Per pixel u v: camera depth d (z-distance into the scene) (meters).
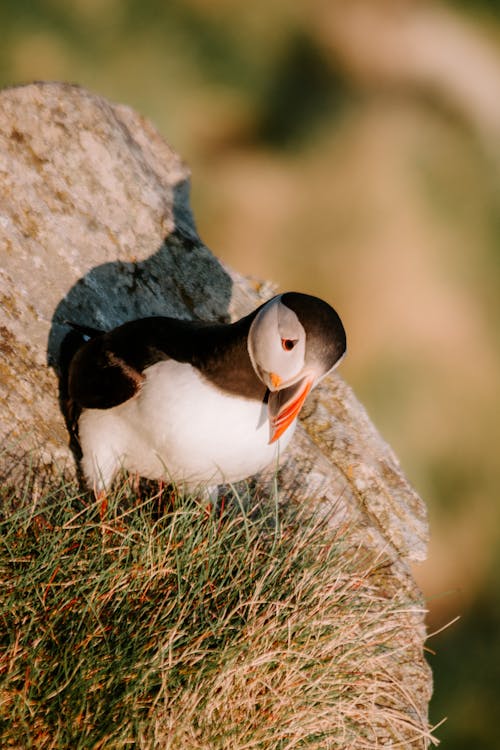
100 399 7.78
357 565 9.05
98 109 11.09
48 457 8.38
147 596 7.40
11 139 10.17
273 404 7.36
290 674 7.39
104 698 6.71
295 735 7.34
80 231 10.18
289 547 8.31
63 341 9.09
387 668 8.53
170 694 6.92
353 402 10.97
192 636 7.17
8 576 7.06
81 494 7.90
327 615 7.76
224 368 7.39
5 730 6.39
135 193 10.95
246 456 7.66
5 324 8.93
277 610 7.48
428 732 8.20
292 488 9.53
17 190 9.89
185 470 7.80
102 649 6.91
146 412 7.54
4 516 7.54
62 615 7.00
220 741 6.94
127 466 8.09
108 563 7.46
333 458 10.33
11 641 6.64
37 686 6.60
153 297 10.47
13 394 8.56
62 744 6.50
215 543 7.85
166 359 7.58
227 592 7.76
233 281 11.33
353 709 7.79
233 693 7.20
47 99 10.65
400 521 10.25
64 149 10.52
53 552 7.18
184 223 11.49
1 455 8.11
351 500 9.99
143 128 11.96
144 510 8.30
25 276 9.43
